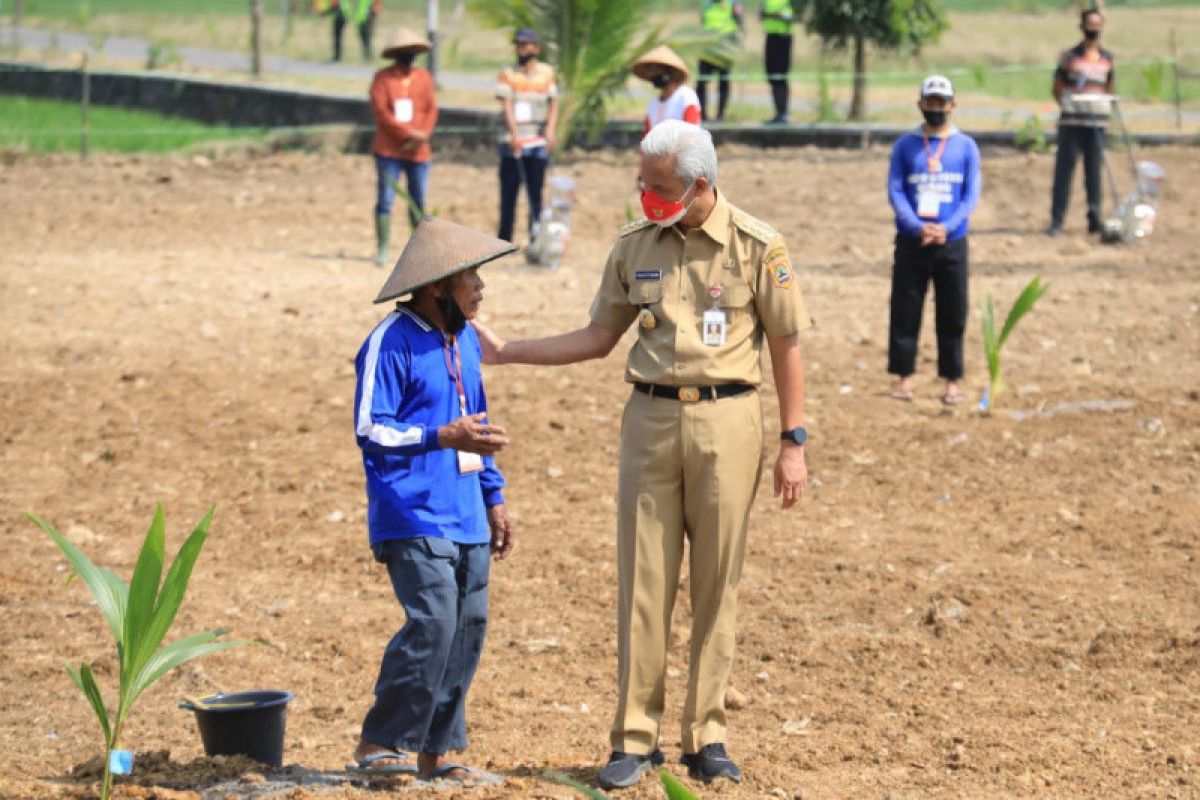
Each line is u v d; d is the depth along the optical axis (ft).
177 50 163.43
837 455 45.70
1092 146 78.54
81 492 43.27
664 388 24.44
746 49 159.53
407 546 23.61
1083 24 78.38
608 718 29.71
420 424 23.77
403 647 23.65
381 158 70.23
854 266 72.59
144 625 22.39
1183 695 30.25
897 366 50.24
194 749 27.91
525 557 38.34
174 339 57.98
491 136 110.11
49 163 105.40
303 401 51.19
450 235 23.71
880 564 37.47
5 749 27.96
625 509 24.82
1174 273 69.62
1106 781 25.73
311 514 41.55
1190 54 144.87
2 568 37.55
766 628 34.19
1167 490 42.37
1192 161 96.99
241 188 96.32
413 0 202.39
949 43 160.04
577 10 82.43
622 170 101.30
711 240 24.31
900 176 48.98
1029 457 45.14
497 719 29.50
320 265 71.87
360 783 23.95
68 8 205.57
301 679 31.71
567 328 59.26
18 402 50.49
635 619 24.71
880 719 29.37
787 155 103.14
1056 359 55.62
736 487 24.38
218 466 45.29
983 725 28.86
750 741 28.14
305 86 129.08
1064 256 74.23
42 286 65.92
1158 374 53.67
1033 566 37.45
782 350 24.61
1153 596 35.45
